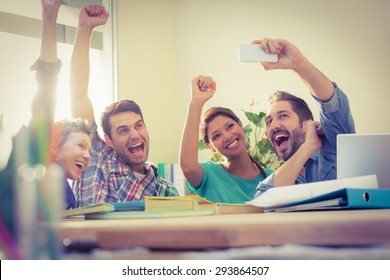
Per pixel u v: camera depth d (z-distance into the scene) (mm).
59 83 3229
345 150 1325
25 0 3102
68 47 3330
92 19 3070
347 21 3182
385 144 1307
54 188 389
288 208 968
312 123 3047
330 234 504
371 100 3090
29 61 3119
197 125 3096
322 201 916
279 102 3166
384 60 3029
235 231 527
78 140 2885
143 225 575
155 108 3820
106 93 3566
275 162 3172
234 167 3188
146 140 3145
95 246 579
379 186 1313
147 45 3807
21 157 389
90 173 2930
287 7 3447
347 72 3188
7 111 2980
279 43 2877
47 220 388
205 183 3137
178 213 906
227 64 3680
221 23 3727
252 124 3367
